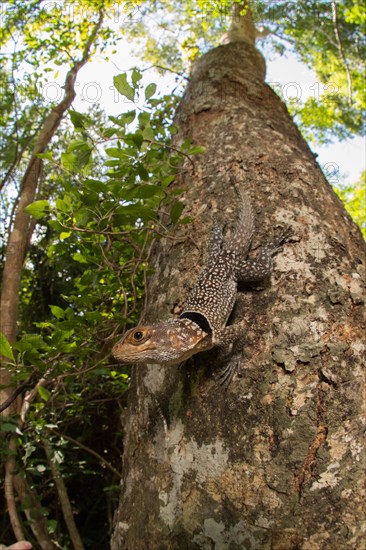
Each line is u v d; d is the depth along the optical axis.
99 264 0.28
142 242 0.27
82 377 0.31
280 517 0.18
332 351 0.20
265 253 0.22
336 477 0.18
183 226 0.26
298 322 0.20
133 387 0.24
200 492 0.19
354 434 0.19
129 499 0.22
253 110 0.33
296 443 0.18
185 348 0.20
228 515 0.18
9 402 0.25
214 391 0.20
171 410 0.21
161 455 0.21
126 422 0.24
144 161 0.26
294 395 0.19
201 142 0.31
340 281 0.22
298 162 0.27
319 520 0.18
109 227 0.25
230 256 0.23
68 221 0.25
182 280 0.24
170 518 0.20
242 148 0.28
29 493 0.31
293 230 0.23
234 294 0.22
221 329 0.21
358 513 0.18
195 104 0.34
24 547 0.16
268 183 0.26
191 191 0.27
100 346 0.31
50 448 0.32
